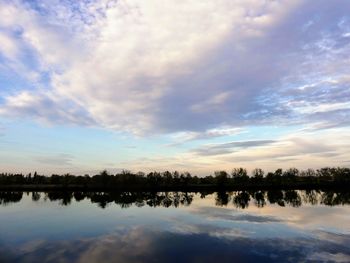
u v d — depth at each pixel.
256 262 29.89
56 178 199.88
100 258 31.50
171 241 38.56
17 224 51.44
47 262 30.16
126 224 51.00
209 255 32.38
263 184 185.62
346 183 177.62
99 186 178.12
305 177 198.88
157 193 142.12
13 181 197.75
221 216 59.69
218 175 186.00
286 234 42.19
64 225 50.31
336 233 42.75
